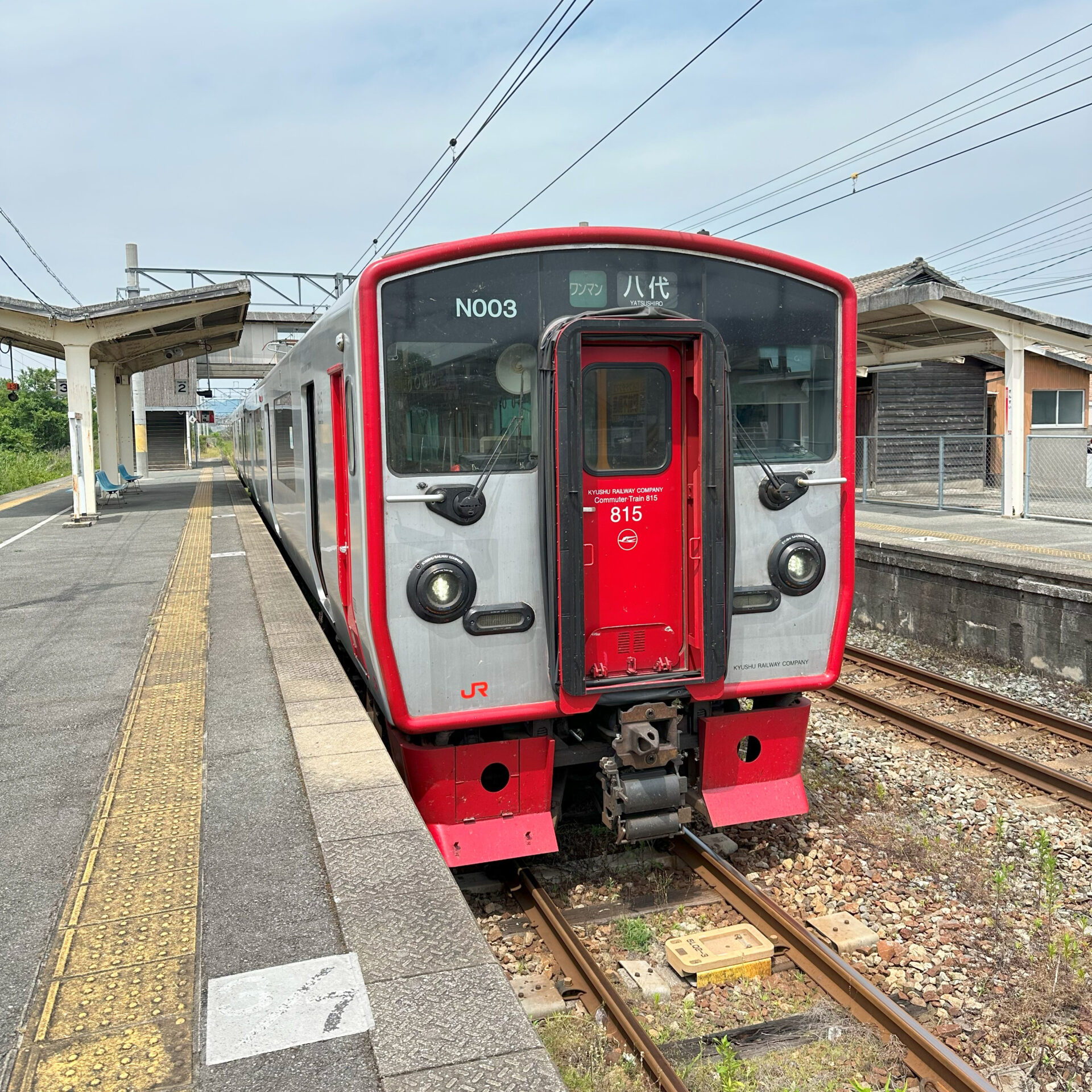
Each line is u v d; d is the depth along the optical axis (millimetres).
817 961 4250
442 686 4566
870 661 9742
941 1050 3582
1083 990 4125
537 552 4652
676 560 4879
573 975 4180
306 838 3922
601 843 5488
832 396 5172
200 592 9883
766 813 5254
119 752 5105
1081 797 6211
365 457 4352
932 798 6270
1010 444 14586
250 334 38656
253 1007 2801
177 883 3625
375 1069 2537
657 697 4758
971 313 13984
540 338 4578
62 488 28953
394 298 4348
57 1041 2711
